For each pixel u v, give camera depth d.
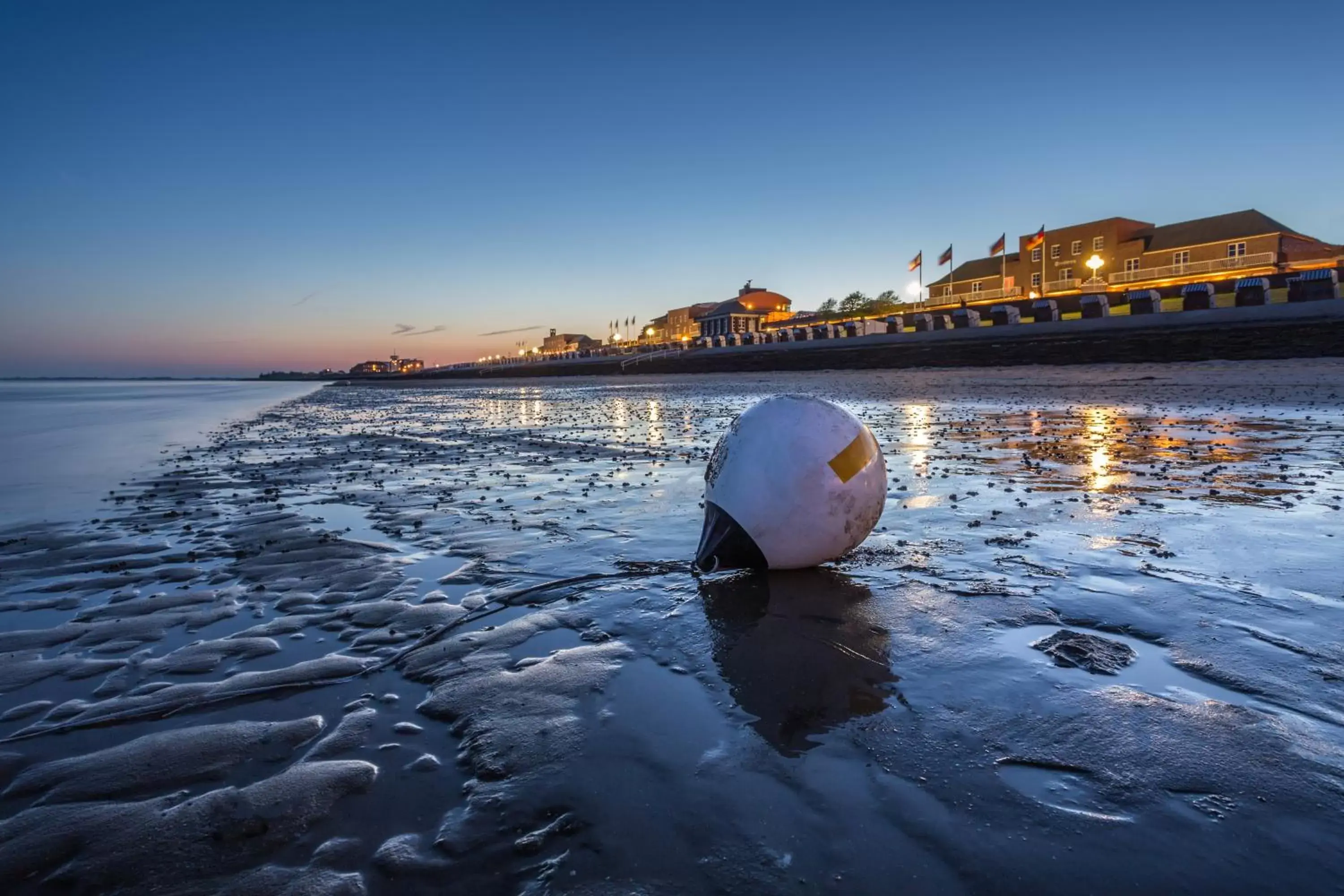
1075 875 1.53
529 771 2.00
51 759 2.18
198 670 2.85
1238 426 10.23
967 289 84.75
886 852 1.62
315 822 1.82
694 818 1.77
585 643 2.99
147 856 1.71
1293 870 1.53
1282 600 3.22
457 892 1.54
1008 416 13.21
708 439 11.34
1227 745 2.04
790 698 2.42
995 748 2.06
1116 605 3.22
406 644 3.07
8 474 9.55
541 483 7.53
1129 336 27.95
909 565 3.96
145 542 5.31
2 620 3.56
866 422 12.95
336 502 6.80
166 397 53.16
